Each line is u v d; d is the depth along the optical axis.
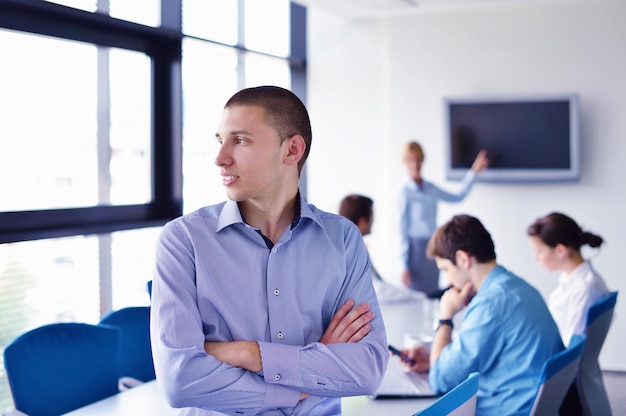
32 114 3.84
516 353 2.43
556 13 5.79
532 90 5.87
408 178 5.74
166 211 4.84
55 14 3.83
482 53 5.95
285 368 1.49
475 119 5.86
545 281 5.89
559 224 3.37
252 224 1.58
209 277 1.52
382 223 6.21
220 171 1.49
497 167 5.85
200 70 5.06
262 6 5.69
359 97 6.22
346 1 5.54
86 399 2.59
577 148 5.69
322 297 1.60
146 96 4.65
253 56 5.57
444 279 6.01
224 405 1.49
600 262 5.79
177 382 1.46
